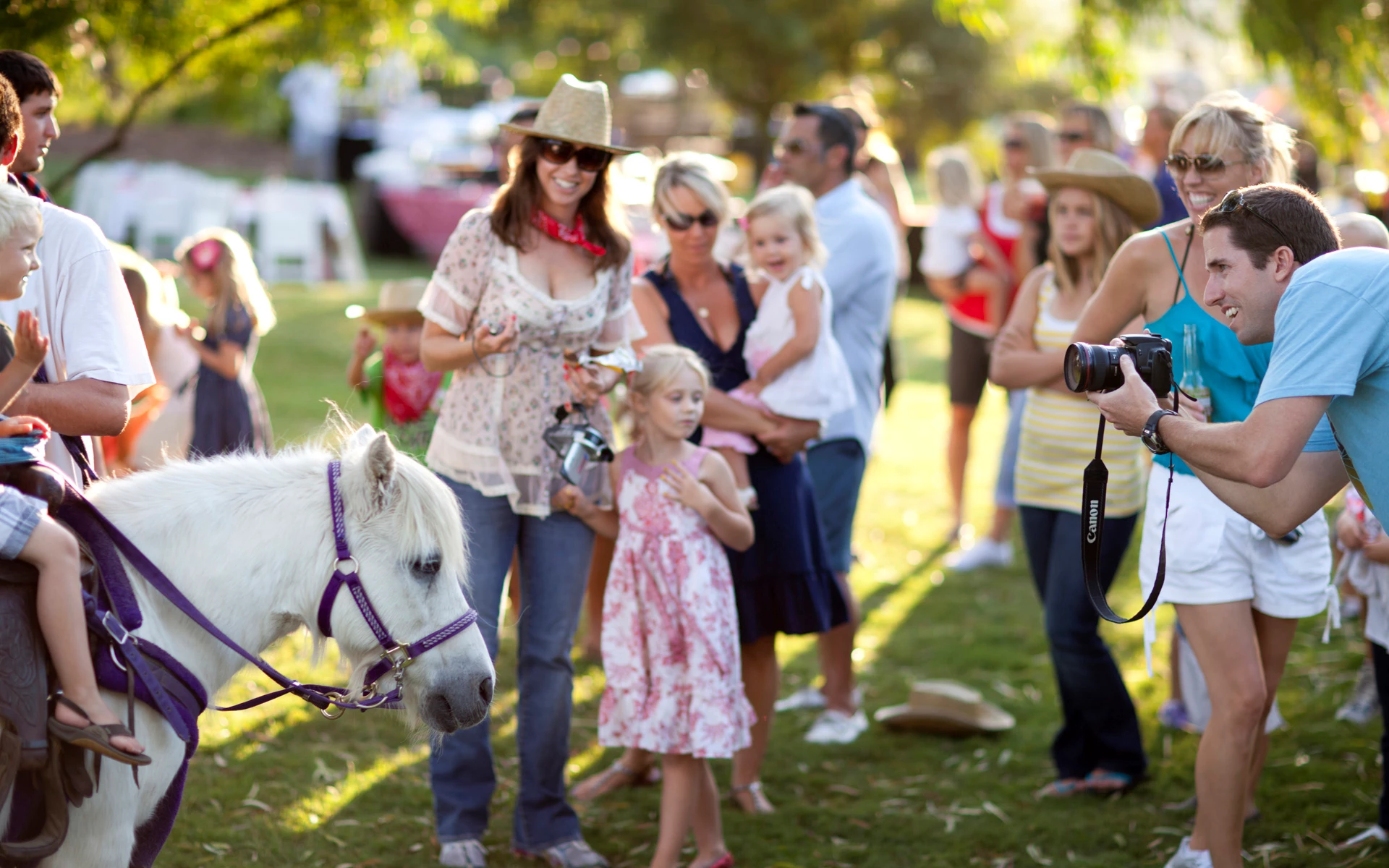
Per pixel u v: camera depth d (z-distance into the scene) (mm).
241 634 3676
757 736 5984
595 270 5293
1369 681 6902
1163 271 4961
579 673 7621
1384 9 11516
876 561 10211
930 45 28594
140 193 23844
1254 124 4766
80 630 3248
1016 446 9672
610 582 5285
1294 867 5355
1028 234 9891
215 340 8164
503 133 6727
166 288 8430
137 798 3486
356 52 9117
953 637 8523
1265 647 5152
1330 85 11406
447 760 5387
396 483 3732
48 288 3867
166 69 8664
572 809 5516
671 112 33406
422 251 27688
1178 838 5680
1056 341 5984
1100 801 6090
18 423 3318
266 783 6023
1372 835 5508
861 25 27828
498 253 5164
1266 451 3594
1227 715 4824
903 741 6852
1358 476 3861
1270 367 3662
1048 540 6121
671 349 5281
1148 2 12148
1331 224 3844
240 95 9727
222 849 5352
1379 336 3537
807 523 5906
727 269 6102
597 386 5195
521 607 5434
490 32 27375
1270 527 4273
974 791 6227
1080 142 8805
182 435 8297
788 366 5750
